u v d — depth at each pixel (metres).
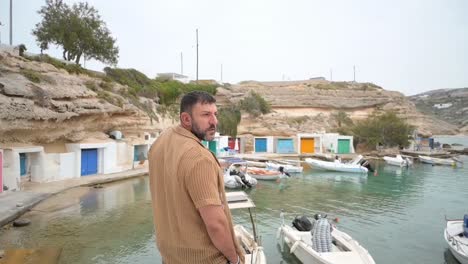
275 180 32.88
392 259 13.26
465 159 56.62
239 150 59.44
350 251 11.41
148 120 39.41
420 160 51.44
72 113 27.38
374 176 36.78
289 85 102.69
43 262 11.39
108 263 11.95
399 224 18.19
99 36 44.19
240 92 72.19
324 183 31.81
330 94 85.44
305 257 11.92
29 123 23.69
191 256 2.45
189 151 2.40
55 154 26.11
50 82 26.75
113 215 18.03
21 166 23.95
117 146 32.09
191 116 2.65
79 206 19.61
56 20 40.72
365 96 87.25
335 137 60.91
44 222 16.25
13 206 17.34
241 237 12.55
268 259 12.84
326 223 11.71
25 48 30.23
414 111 94.25
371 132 64.00
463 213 20.73
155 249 13.37
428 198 25.27
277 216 19.41
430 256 13.58
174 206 2.45
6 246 12.95
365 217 19.58
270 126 64.94
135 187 26.23
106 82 37.34
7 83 22.70
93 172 29.70
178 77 77.75
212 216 2.27
